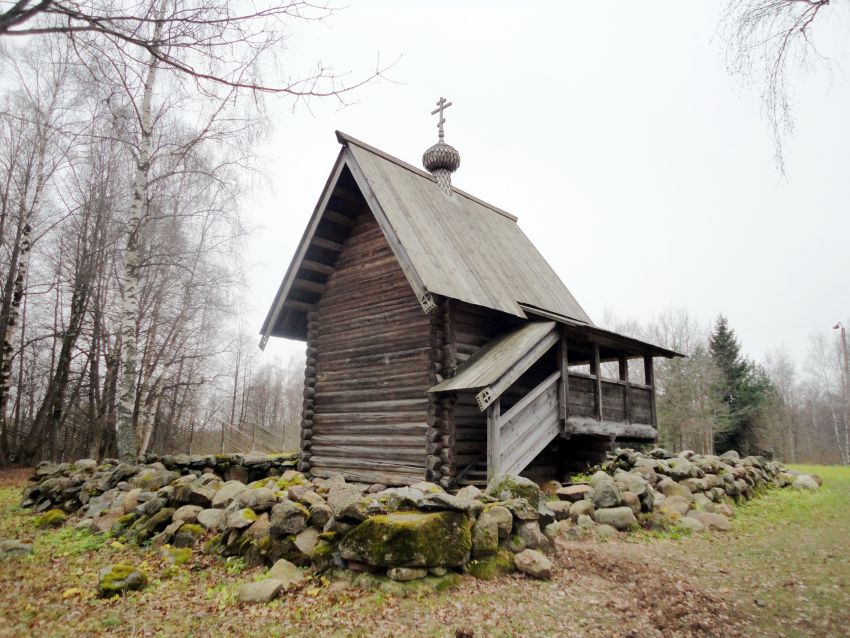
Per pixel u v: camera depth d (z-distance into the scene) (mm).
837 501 12914
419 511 6410
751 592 6223
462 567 6148
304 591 5703
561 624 5172
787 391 63656
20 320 25594
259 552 6539
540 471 14320
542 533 7512
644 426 14977
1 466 20266
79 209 22234
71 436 26000
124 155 18312
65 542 8172
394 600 5398
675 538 8836
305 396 14031
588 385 13164
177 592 5926
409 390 11961
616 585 6324
